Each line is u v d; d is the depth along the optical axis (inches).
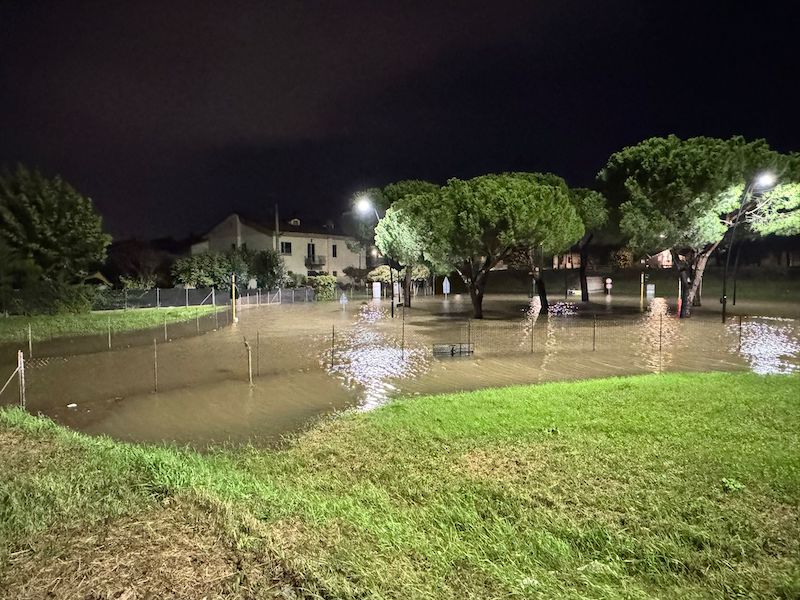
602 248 2561.5
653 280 2204.7
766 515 206.2
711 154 975.0
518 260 1229.7
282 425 373.1
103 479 211.3
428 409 382.0
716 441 295.1
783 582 161.3
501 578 156.8
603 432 315.3
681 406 373.7
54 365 626.5
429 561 165.2
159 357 682.8
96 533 163.5
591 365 602.9
